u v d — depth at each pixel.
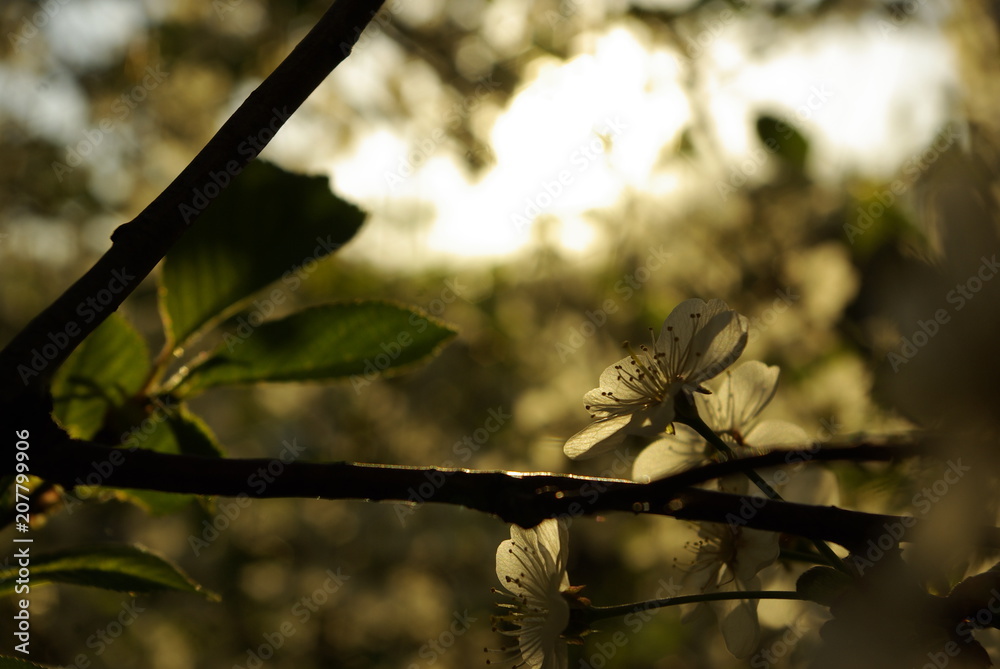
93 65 0.93
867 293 0.46
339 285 0.97
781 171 0.71
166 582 0.27
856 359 0.52
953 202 0.21
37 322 0.23
